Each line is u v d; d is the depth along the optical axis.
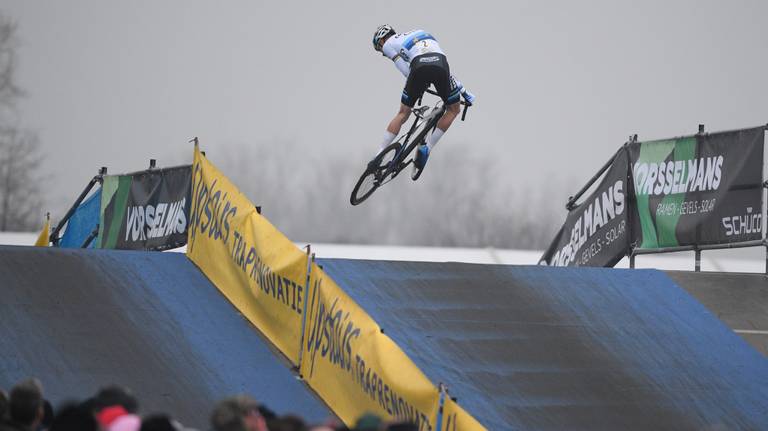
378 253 72.38
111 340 30.73
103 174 59.81
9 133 173.62
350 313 28.06
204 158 37.72
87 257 35.47
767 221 41.84
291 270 31.30
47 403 21.02
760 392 33.81
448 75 39.41
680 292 40.28
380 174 40.50
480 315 35.47
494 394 30.62
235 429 16.62
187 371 29.95
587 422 30.02
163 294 34.31
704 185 44.06
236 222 34.69
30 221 173.12
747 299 41.28
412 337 33.16
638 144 47.16
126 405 18.34
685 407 32.00
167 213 51.22
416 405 24.58
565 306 37.38
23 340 29.78
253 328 33.16
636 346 35.47
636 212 47.25
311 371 30.00
